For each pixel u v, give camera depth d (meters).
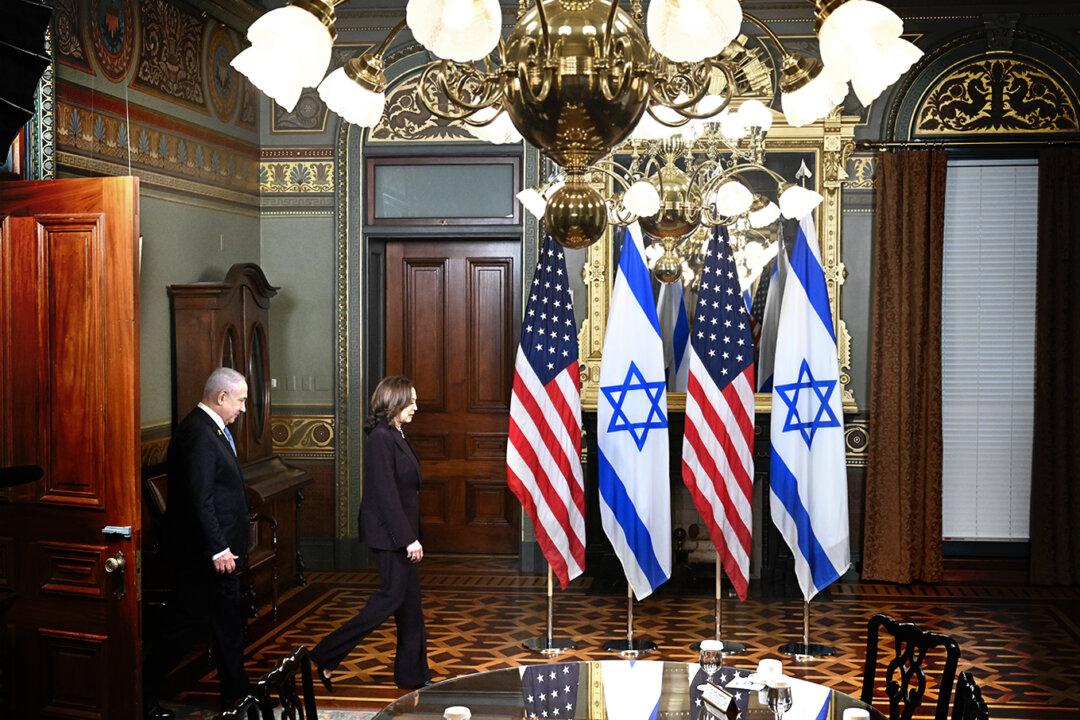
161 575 6.59
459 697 3.38
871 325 8.38
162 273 6.94
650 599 7.78
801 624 7.11
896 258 8.27
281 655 6.36
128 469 4.63
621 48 2.66
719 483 6.38
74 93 5.93
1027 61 8.28
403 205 8.64
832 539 6.40
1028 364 8.60
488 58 3.10
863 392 8.41
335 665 5.59
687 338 8.20
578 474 6.42
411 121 8.59
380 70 2.96
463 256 8.85
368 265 8.68
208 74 7.71
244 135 8.35
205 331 6.99
